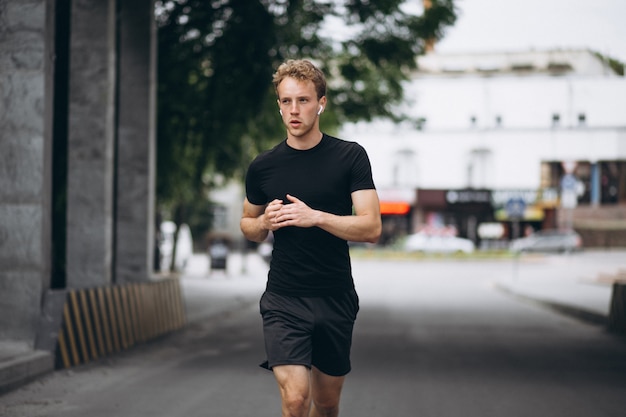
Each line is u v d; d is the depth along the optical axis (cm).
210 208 5212
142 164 1429
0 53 942
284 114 390
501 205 5191
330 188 391
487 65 5397
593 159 5200
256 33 1509
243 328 1411
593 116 5219
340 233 377
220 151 1711
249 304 1973
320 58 1808
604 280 2575
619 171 5216
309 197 392
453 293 2366
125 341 1074
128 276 1431
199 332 1340
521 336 1292
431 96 5228
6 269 933
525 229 5238
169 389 773
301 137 394
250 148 1777
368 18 1667
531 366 954
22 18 941
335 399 420
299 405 376
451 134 5212
